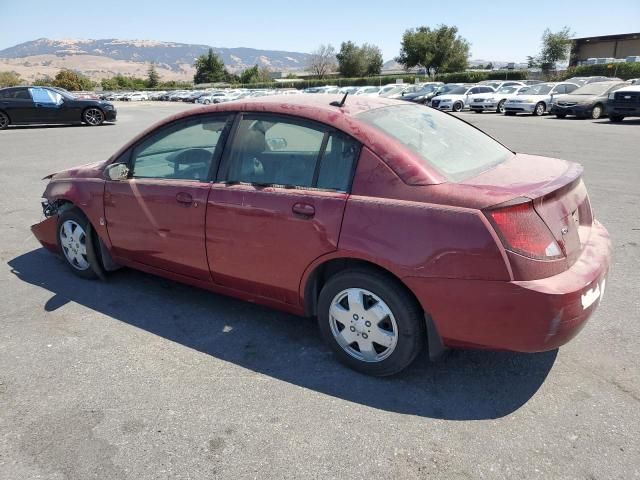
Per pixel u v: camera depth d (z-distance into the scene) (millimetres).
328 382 3080
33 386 3061
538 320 2527
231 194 3357
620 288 4262
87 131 18281
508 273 2520
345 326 3107
